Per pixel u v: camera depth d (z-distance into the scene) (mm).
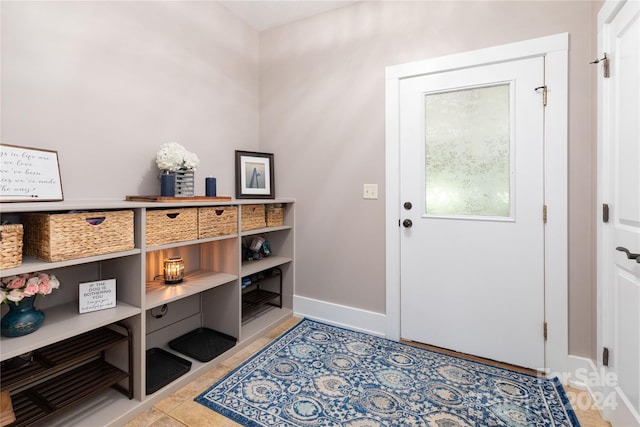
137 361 1578
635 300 1269
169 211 1742
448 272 2160
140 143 1956
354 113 2453
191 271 2307
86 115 1696
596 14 1654
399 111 2279
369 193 2410
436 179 2189
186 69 2230
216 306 2309
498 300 2021
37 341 1231
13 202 1363
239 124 2684
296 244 2766
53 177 1520
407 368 1944
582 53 1760
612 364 1468
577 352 1813
